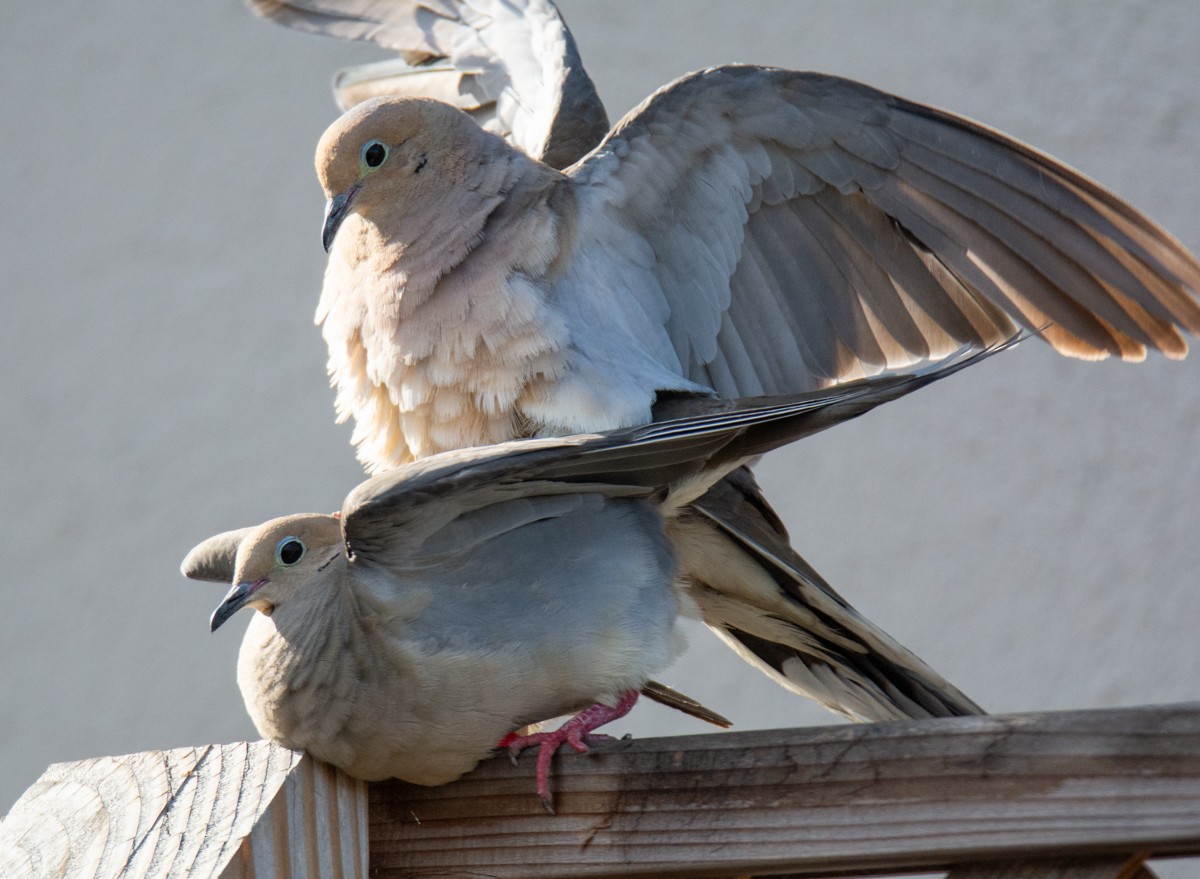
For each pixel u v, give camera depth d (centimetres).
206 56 1394
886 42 1345
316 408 1341
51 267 1377
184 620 1319
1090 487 1291
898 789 445
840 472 1312
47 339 1368
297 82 1382
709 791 470
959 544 1287
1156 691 1242
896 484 1305
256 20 1391
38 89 1398
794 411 520
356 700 493
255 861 468
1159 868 1201
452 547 513
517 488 514
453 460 493
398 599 502
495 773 505
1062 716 431
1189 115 1320
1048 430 1305
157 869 464
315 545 515
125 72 1397
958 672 1259
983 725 439
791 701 1266
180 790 492
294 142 1374
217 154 1380
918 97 1332
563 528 543
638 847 476
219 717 1298
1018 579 1276
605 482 535
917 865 447
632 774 483
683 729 1279
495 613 515
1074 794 424
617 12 1370
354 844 500
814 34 1351
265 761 495
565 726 511
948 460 1308
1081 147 1318
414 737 496
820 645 693
